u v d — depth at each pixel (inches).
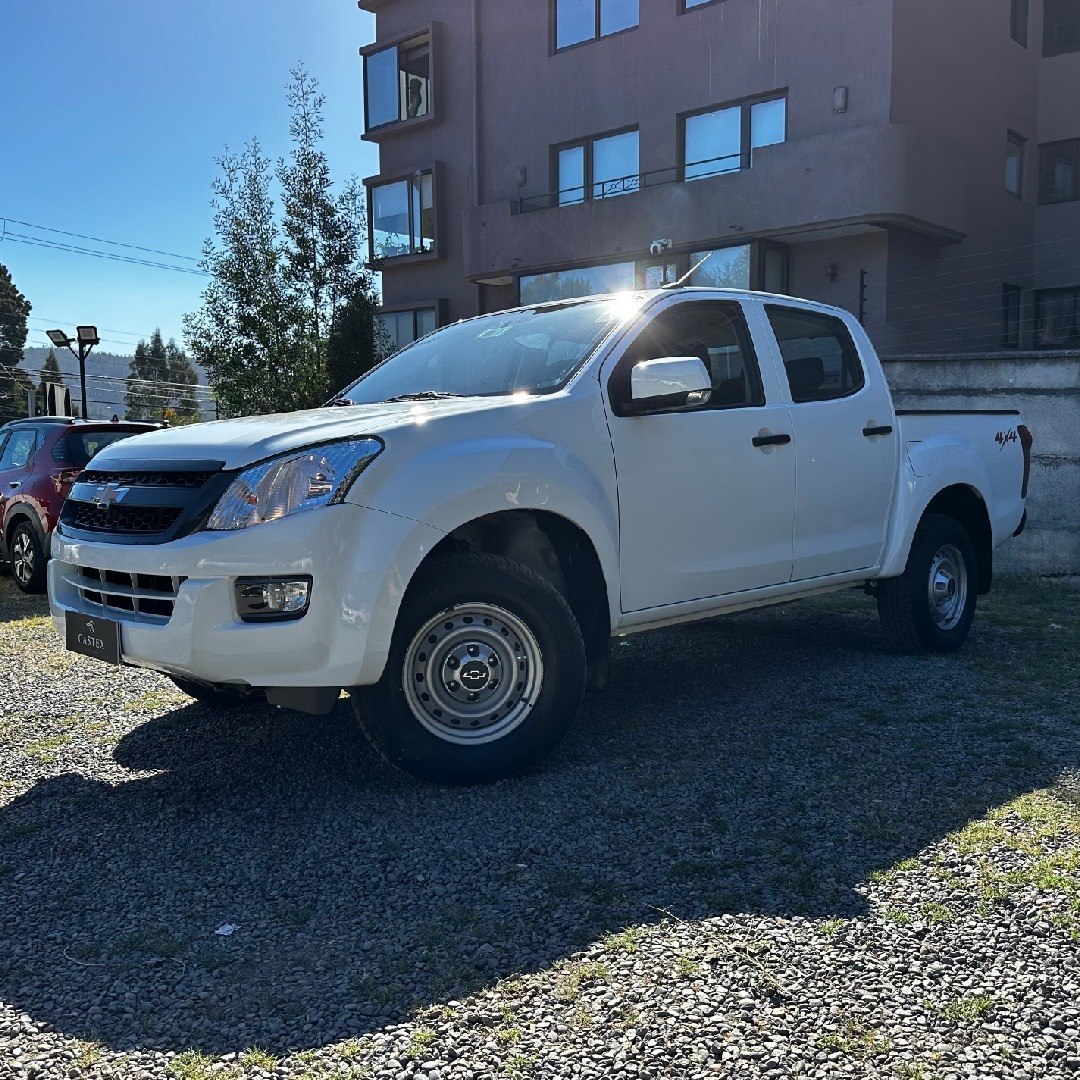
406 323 969.5
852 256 666.8
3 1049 87.3
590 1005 91.3
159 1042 88.0
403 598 140.3
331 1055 85.4
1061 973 94.7
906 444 223.8
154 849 129.3
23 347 2790.4
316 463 135.8
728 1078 81.0
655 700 192.9
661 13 742.5
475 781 146.8
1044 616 275.3
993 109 736.3
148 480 147.2
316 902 113.4
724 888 113.4
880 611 225.0
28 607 330.3
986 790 141.0
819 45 661.3
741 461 180.4
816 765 153.0
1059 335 806.5
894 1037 85.8
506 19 848.9
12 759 165.9
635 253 729.0
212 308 832.3
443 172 921.5
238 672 134.0
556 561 169.3
